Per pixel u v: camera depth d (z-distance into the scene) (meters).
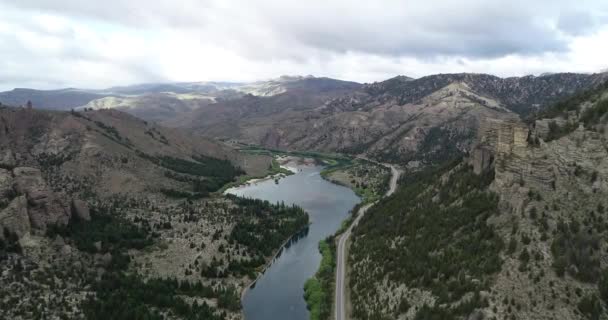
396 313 145.38
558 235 132.38
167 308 155.88
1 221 164.25
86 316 136.75
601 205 132.00
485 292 129.38
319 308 164.62
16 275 147.12
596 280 120.31
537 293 122.75
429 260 159.12
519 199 148.00
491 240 147.50
